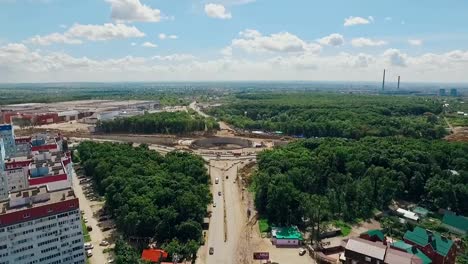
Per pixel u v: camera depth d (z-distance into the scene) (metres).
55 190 187.75
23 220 158.00
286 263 180.38
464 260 185.00
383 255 156.88
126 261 166.62
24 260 160.50
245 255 187.00
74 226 172.00
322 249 191.50
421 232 185.00
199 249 191.25
